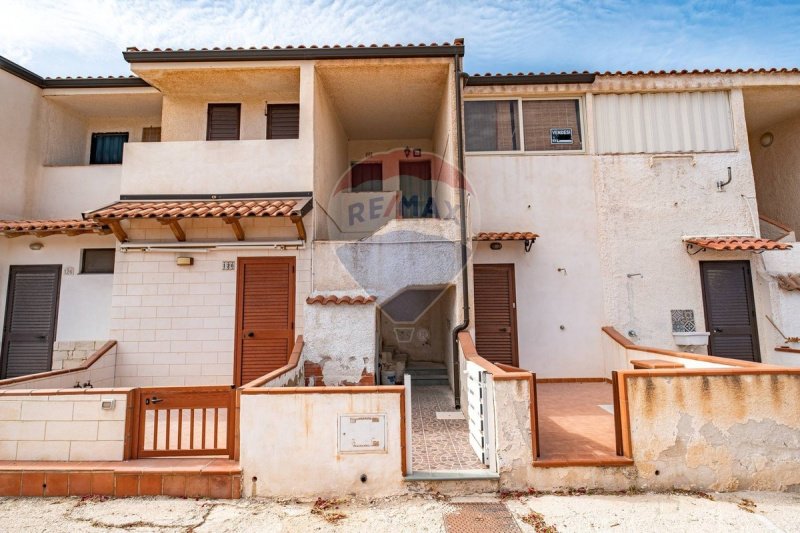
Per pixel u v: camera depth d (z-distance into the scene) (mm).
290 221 7656
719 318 9047
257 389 4266
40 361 8156
